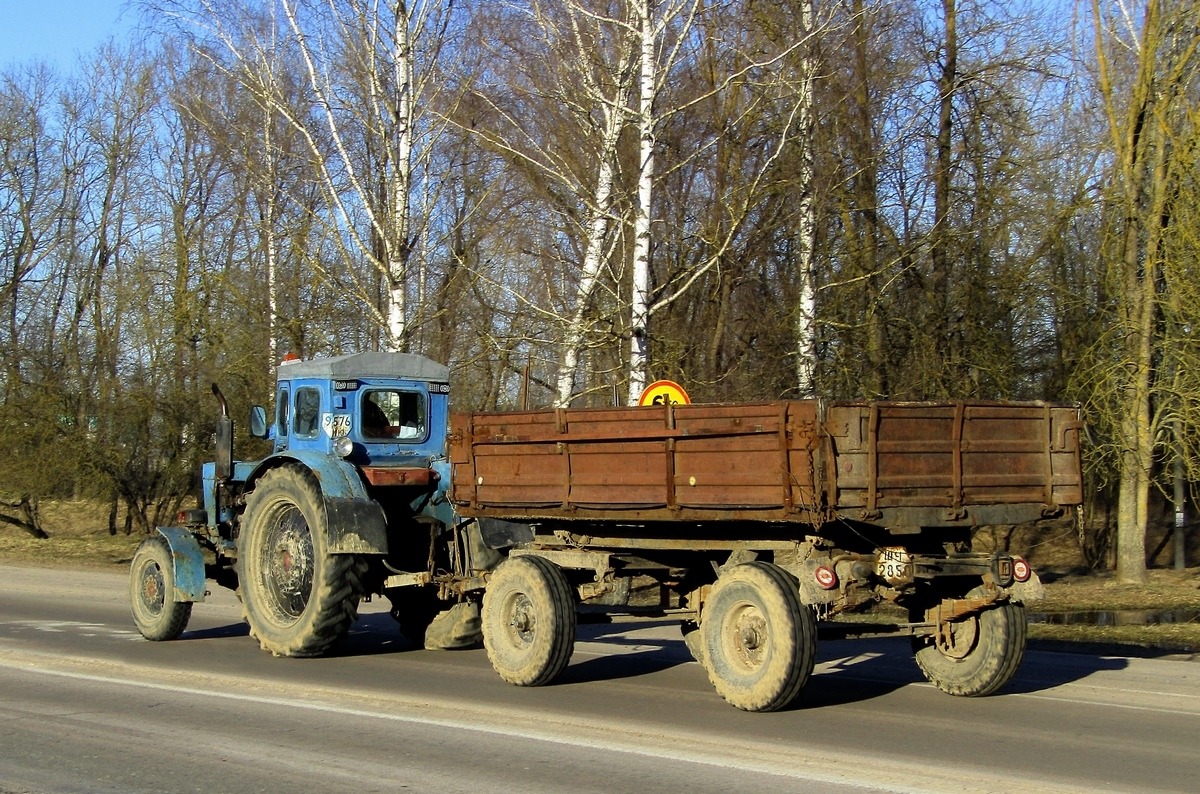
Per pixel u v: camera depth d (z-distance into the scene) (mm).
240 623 15016
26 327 33562
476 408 24484
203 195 33812
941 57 22359
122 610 16422
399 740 7801
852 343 21188
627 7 17797
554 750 7477
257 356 26359
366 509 11273
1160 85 19031
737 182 20438
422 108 19188
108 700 9336
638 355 17141
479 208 22625
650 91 17250
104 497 28000
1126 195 19328
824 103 20719
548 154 18156
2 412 27047
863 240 21641
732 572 8820
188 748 7613
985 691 9305
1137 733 8016
